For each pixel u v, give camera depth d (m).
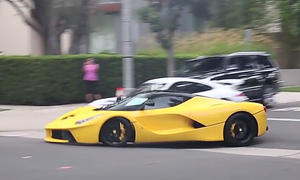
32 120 24.89
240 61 28.92
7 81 31.42
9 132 21.98
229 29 45.12
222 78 27.94
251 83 28.20
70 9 37.53
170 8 31.67
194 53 44.75
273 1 46.09
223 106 16.77
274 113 27.08
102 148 16.38
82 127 16.67
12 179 11.76
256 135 17.03
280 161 13.73
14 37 52.81
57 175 12.08
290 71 49.03
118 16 52.22
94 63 32.47
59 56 31.47
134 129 16.50
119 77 33.62
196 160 13.98
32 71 30.98
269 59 30.12
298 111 27.88
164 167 12.92
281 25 48.88
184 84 23.02
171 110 16.62
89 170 12.62
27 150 16.19
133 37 41.25
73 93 31.98
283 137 18.67
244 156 14.66
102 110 17.28
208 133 16.53
